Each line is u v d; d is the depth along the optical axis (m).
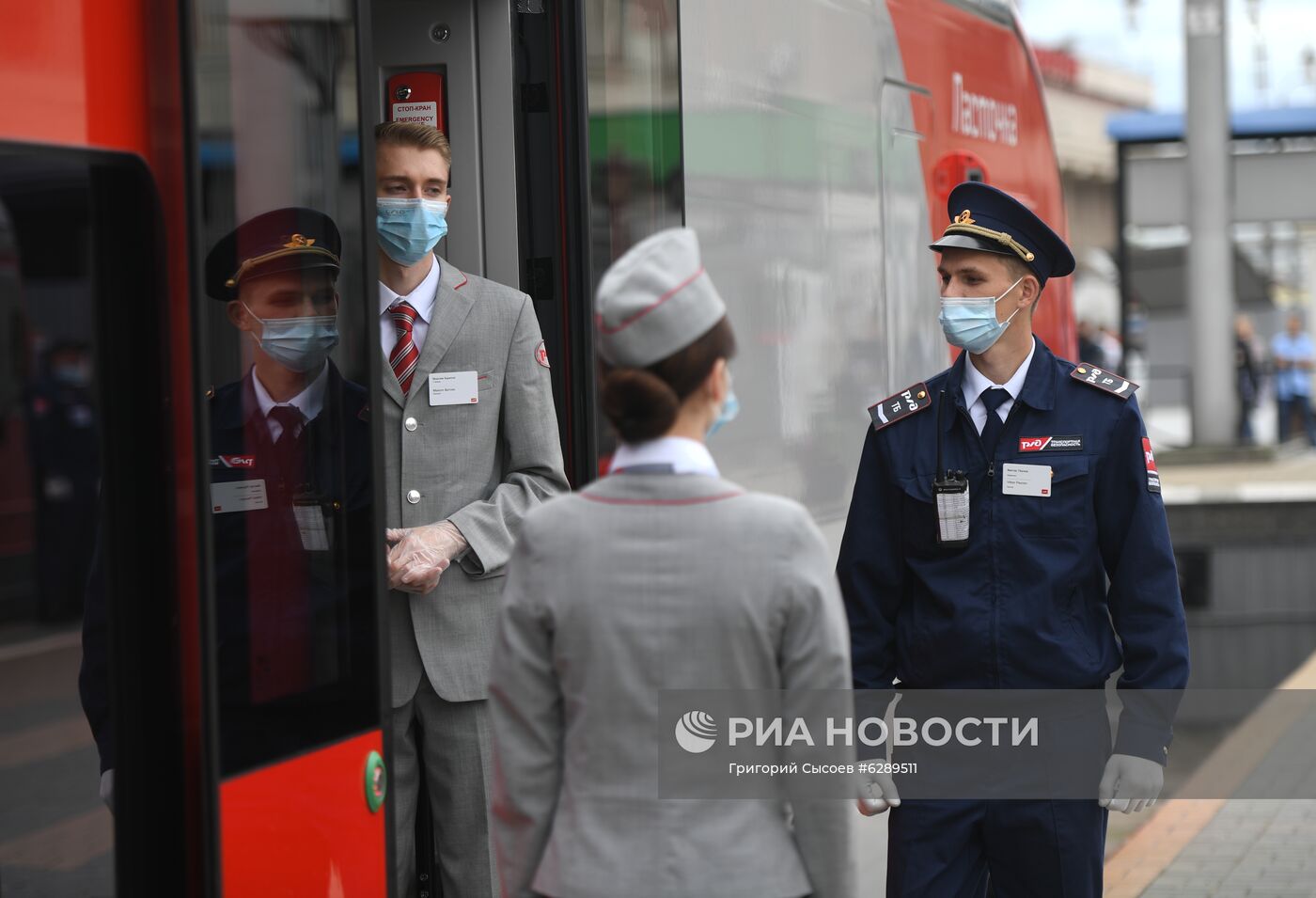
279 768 3.60
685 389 3.50
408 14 5.20
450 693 4.81
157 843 3.44
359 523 3.92
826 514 6.73
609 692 3.44
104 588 3.46
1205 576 20.70
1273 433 41.28
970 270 4.90
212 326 3.50
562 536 3.52
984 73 8.93
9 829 3.51
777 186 6.39
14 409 4.51
